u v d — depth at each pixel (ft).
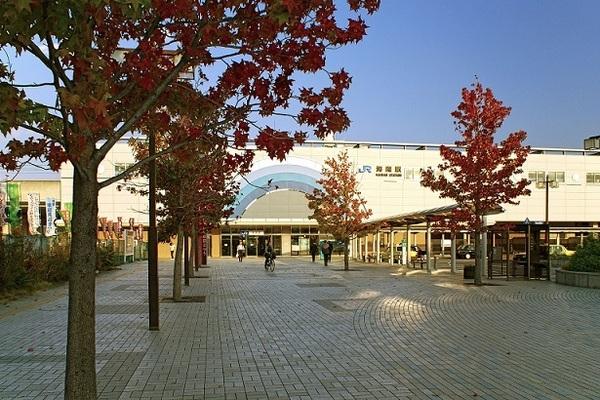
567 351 29.40
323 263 132.87
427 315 42.52
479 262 69.62
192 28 15.47
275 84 16.30
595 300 52.90
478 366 25.96
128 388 22.17
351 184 105.50
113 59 15.60
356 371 24.99
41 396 20.99
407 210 192.85
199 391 21.77
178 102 17.35
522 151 68.64
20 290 59.31
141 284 71.77
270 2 13.14
